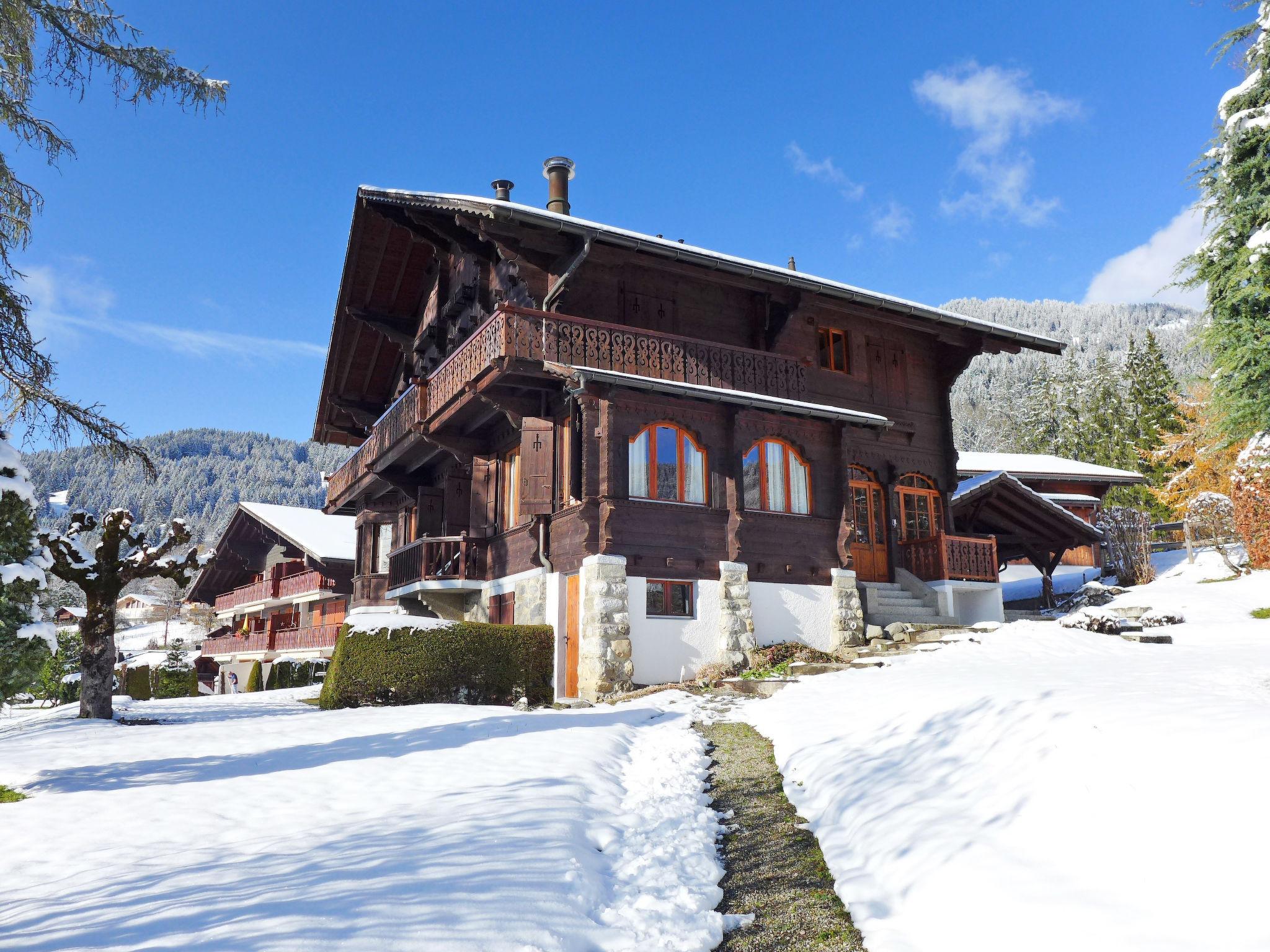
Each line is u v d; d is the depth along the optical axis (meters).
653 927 4.62
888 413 20.48
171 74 10.29
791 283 17.69
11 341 9.01
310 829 6.33
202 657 48.34
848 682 12.44
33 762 9.56
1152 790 5.09
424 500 20.44
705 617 15.93
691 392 15.77
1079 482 32.97
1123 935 3.84
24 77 10.22
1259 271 16.31
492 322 15.84
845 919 4.87
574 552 15.92
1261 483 19.28
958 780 6.38
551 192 20.36
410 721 11.70
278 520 36.72
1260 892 3.82
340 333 24.81
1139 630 15.19
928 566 19.95
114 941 4.04
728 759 9.09
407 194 17.73
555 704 14.46
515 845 5.55
